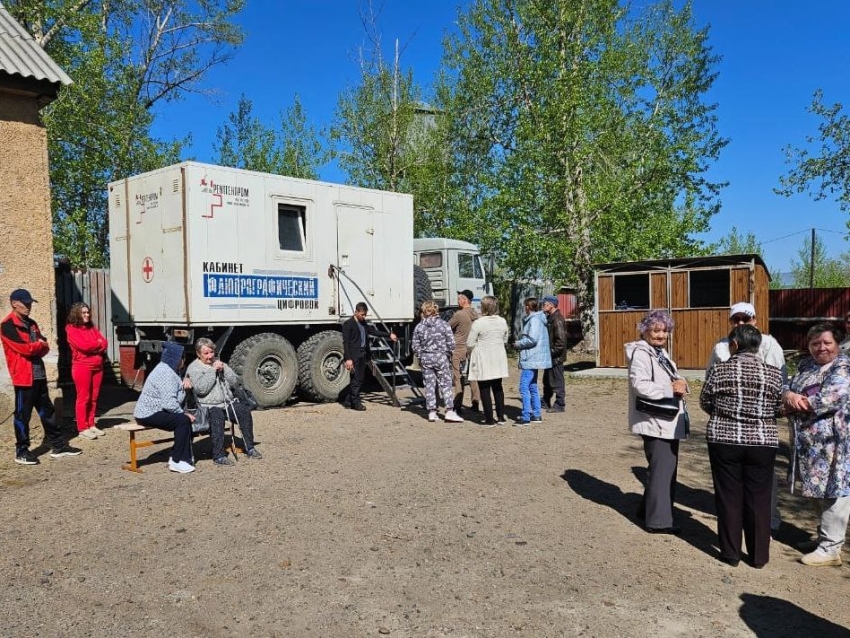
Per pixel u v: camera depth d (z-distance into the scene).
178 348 6.59
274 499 5.54
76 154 15.96
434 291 15.49
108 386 12.90
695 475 6.60
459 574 4.07
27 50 7.98
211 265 9.48
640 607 3.67
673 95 19.30
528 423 9.04
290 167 24.19
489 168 21.67
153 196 9.74
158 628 3.38
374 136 23.19
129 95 17.27
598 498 5.70
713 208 18.98
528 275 19.06
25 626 3.38
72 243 15.52
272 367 10.21
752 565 4.29
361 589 3.84
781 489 6.14
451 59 21.62
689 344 14.05
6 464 6.74
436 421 9.26
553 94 18.02
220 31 20.33
